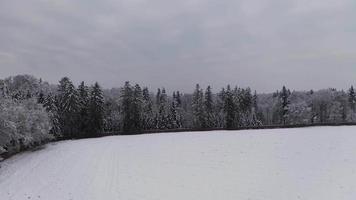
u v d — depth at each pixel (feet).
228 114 270.67
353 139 125.80
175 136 176.76
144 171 89.76
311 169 82.84
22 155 137.18
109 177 83.82
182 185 74.18
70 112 222.48
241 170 85.97
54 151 141.18
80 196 68.18
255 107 402.72
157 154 116.78
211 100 290.76
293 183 71.77
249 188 69.77
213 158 103.35
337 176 74.59
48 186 77.30
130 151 127.85
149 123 291.99
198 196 65.92
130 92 253.65
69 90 223.10
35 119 161.79
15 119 139.95
